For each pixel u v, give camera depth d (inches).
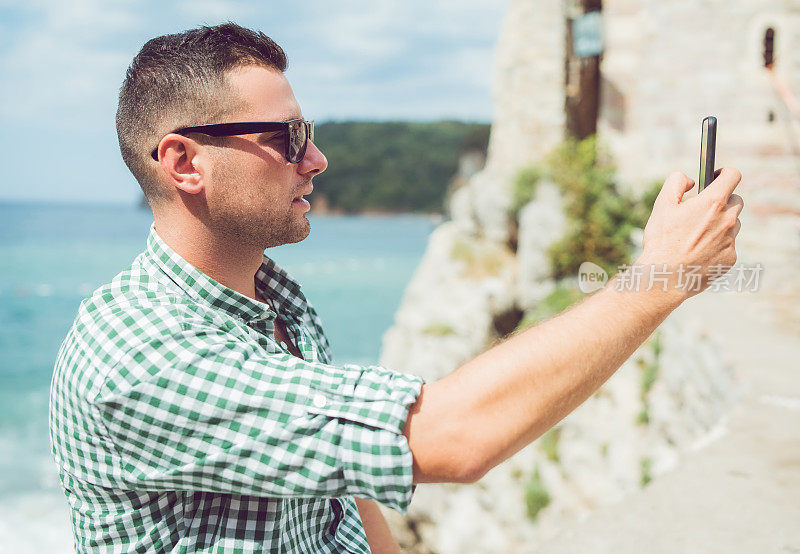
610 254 506.0
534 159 668.7
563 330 44.8
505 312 571.8
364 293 2279.8
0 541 553.6
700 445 165.0
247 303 52.4
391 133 5738.2
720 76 423.8
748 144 406.3
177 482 44.0
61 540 559.5
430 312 600.4
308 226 55.4
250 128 49.3
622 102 554.6
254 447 42.1
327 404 42.5
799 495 132.0
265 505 48.1
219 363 43.5
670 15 461.7
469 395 42.7
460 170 2733.8
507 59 693.9
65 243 3767.2
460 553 405.1
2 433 879.1
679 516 125.0
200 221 51.5
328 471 42.0
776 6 396.8
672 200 46.9
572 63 642.8
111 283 51.9
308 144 53.1
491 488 407.5
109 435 44.2
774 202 393.1
